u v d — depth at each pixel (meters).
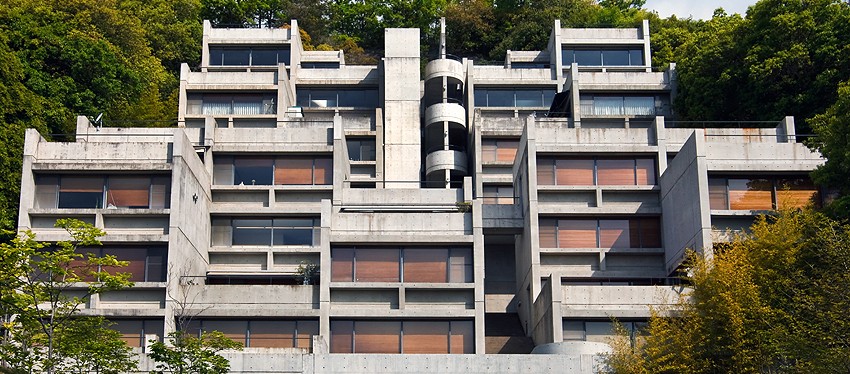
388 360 43.47
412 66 80.00
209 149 60.56
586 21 103.44
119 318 51.12
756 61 67.81
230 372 42.84
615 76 78.50
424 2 111.44
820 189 54.09
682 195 54.59
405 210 59.47
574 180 59.09
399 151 77.38
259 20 110.00
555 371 43.25
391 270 52.94
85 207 53.91
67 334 34.47
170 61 94.25
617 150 59.09
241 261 59.50
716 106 71.88
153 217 53.62
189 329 51.47
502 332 60.12
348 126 77.56
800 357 36.88
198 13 103.94
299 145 61.22
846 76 64.12
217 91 77.38
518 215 61.06
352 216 53.56
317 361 43.31
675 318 44.03
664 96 78.56
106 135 62.41
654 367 40.97
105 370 34.91
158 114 76.25
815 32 66.44
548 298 51.28
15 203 59.75
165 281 52.00
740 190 54.25
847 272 37.03
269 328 51.81
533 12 104.69
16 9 75.44
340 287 52.03
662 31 91.44
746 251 43.81
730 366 40.03
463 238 53.09
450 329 51.84
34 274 44.44
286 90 77.56
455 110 78.94
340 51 89.19
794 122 64.62
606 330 50.47
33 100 64.94
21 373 33.56
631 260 58.16
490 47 108.00
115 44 84.25
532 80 81.81
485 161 73.25
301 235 60.34
